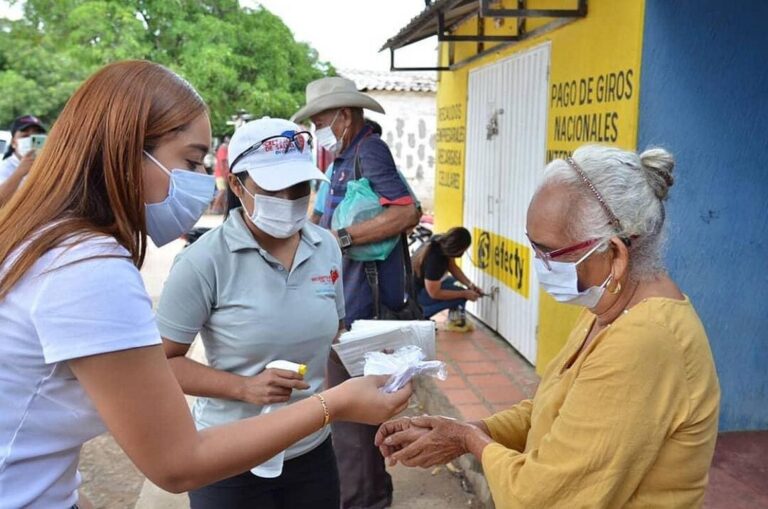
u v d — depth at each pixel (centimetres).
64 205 127
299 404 154
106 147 129
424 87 1573
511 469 162
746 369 392
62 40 1967
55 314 117
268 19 1950
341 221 341
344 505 348
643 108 360
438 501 372
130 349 121
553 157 473
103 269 120
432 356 205
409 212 338
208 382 209
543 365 498
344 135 358
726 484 349
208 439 135
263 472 203
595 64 406
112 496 379
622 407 143
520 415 202
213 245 213
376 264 341
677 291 157
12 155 603
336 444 344
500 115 584
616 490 145
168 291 210
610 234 150
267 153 206
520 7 512
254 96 1812
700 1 354
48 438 126
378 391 170
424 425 192
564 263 155
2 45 1894
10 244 123
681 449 146
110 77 133
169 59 1853
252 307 212
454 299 608
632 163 154
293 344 217
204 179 146
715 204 371
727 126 366
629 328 147
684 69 359
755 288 382
